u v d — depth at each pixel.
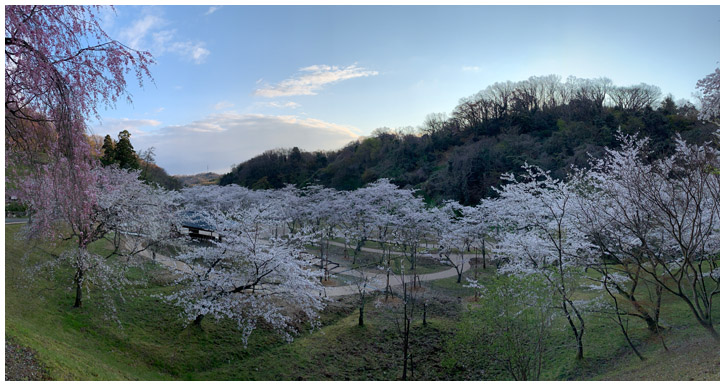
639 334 17.20
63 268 22.98
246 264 21.06
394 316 23.78
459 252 38.38
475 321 16.84
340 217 34.50
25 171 11.29
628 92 71.31
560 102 81.44
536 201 21.41
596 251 16.61
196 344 19.17
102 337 18.17
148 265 26.80
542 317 14.92
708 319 11.27
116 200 21.38
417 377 18.06
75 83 10.41
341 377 18.17
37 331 15.72
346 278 31.31
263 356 19.27
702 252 14.00
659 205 11.45
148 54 11.32
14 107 10.07
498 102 84.81
